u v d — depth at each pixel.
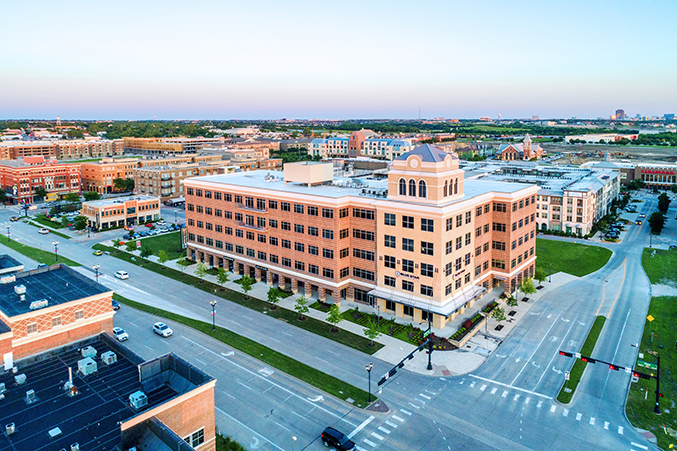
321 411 63.97
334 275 97.06
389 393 68.25
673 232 164.75
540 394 67.88
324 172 112.50
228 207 117.00
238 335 85.88
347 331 87.50
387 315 93.69
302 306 92.62
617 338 84.81
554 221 168.00
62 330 61.78
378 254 94.56
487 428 60.41
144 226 176.12
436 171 84.88
